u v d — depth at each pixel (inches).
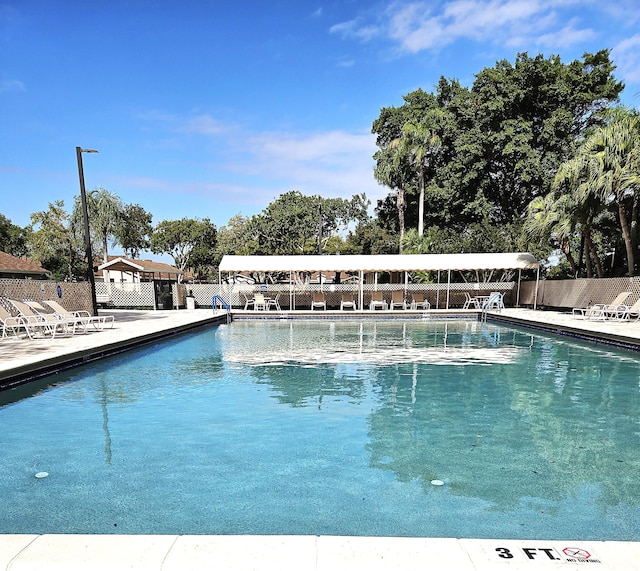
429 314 869.2
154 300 1039.0
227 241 2062.0
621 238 878.4
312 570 83.7
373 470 172.2
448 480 163.3
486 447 197.3
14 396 285.7
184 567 84.7
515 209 1279.5
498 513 138.7
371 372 361.4
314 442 203.2
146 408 257.9
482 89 1238.3
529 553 88.7
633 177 647.1
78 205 1386.6
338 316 850.1
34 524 132.3
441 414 247.1
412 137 1228.5
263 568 84.4
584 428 223.1
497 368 377.4
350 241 1588.3
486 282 1115.9
